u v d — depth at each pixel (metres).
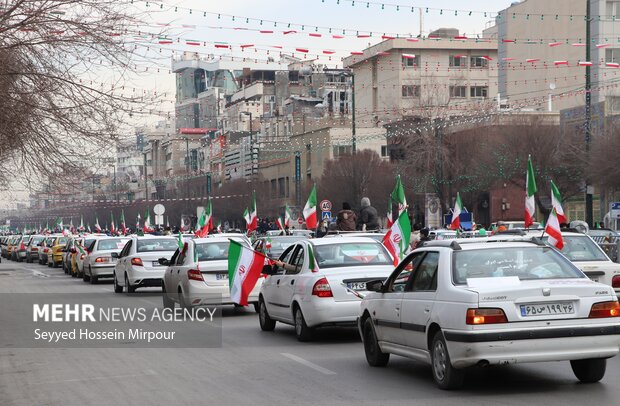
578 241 20.39
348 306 17.84
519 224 46.75
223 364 15.88
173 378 14.48
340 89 143.00
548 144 62.44
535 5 91.81
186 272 23.80
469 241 13.20
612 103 65.75
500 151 64.06
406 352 13.72
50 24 18.19
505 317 11.64
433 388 12.81
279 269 20.56
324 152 104.50
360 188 81.31
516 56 95.19
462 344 11.71
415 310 13.06
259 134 137.50
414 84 105.94
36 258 76.69
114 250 42.25
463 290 11.95
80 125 19.02
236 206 106.81
